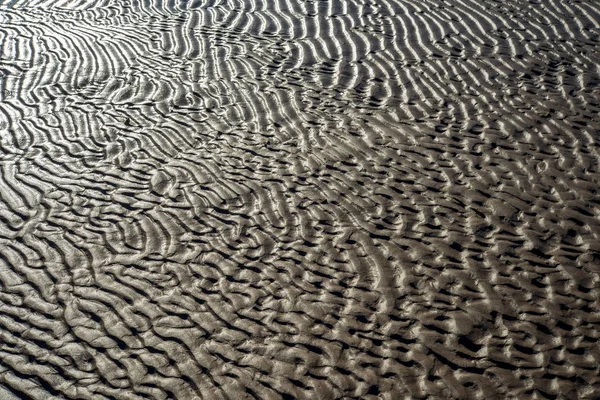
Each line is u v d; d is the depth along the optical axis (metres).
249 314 4.84
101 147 7.22
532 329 4.53
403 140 6.91
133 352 4.59
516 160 6.43
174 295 5.08
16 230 5.96
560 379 4.14
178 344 4.63
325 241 5.54
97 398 4.26
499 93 7.72
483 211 5.76
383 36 9.48
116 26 10.66
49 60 9.55
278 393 4.19
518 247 5.30
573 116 7.13
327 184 6.29
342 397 4.13
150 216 6.02
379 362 4.36
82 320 4.90
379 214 5.82
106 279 5.29
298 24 10.16
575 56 8.50
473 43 9.05
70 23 10.92
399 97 7.80
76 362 4.55
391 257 5.29
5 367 4.55
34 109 8.16
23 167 6.93
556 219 5.59
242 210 6.01
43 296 5.16
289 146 6.98
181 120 7.66
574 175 6.14
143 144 7.22
